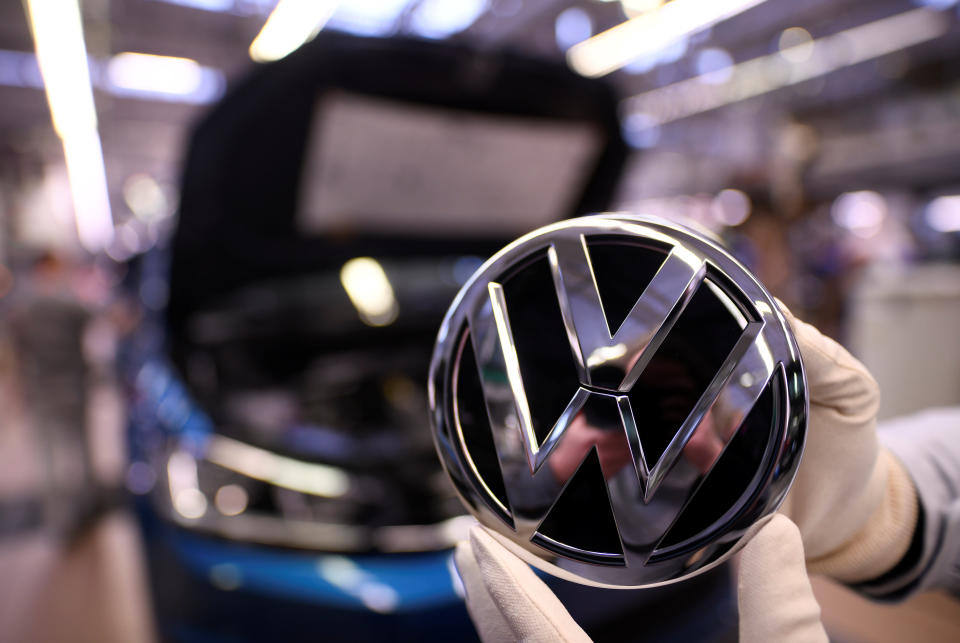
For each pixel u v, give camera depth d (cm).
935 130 620
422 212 174
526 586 27
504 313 25
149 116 606
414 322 175
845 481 31
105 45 400
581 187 181
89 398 188
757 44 512
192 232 141
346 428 124
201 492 88
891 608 92
